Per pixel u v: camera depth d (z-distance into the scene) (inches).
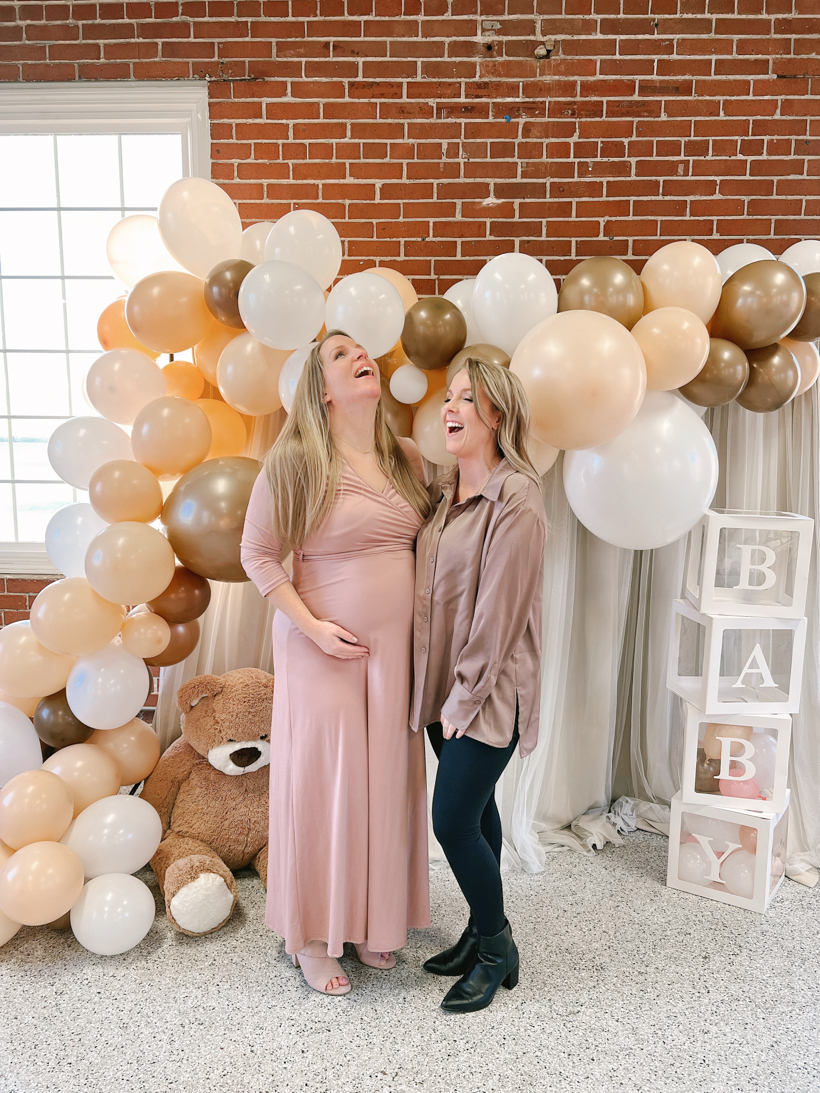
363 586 70.1
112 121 109.2
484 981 71.4
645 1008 71.5
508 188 107.3
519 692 68.3
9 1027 68.9
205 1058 65.3
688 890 90.8
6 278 121.4
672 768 107.7
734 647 101.9
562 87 105.7
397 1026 69.2
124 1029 68.7
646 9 104.3
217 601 102.0
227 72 106.5
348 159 107.2
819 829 98.1
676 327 77.4
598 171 107.0
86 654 81.0
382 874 71.4
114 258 93.4
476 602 66.7
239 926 84.1
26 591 116.5
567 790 104.4
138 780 91.4
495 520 64.5
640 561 104.9
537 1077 63.4
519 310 81.0
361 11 104.8
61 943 80.9
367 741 71.2
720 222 107.7
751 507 99.4
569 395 72.1
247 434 98.8
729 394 82.8
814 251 93.7
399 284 92.4
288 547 75.2
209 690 90.0
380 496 70.9
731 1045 67.0
